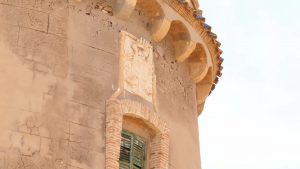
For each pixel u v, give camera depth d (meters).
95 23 22.50
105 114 21.17
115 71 22.12
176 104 24.50
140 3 23.73
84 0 22.61
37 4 21.72
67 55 21.38
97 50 22.06
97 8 22.83
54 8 21.89
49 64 20.95
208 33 25.80
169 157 22.72
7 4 21.44
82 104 20.86
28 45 21.00
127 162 21.56
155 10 23.92
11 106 19.94
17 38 21.00
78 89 21.03
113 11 23.16
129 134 21.94
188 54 25.05
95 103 21.14
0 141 19.34
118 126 21.02
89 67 21.59
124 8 22.94
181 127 24.23
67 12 22.05
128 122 21.94
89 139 20.45
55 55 21.19
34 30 21.30
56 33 21.53
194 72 26.06
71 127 20.33
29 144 19.55
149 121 22.16
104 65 21.97
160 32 23.92
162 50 24.50
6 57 20.61
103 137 20.77
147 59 23.31
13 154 19.28
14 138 19.48
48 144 19.75
